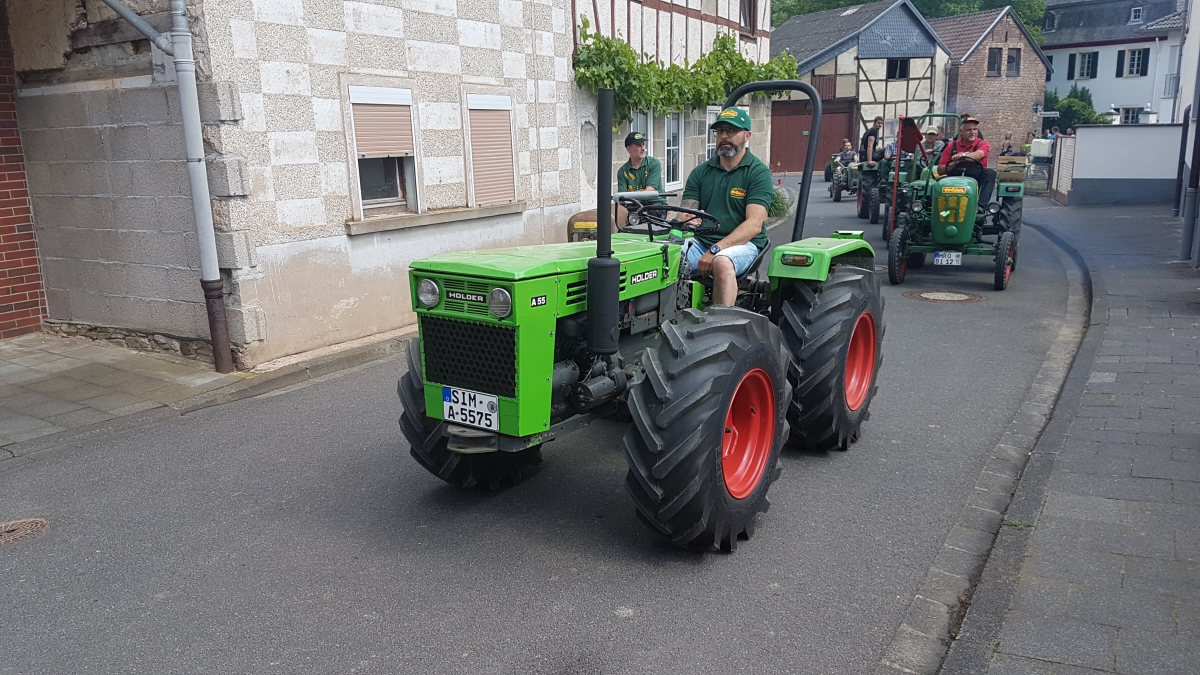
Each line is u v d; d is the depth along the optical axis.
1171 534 3.72
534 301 3.53
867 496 4.43
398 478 4.80
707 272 4.75
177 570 3.78
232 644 3.20
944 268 11.76
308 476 4.84
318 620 3.35
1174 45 46.50
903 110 36.69
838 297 4.87
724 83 15.87
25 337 8.02
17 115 7.63
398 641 3.19
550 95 10.04
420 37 8.05
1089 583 3.37
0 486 4.77
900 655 3.06
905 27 35.81
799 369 4.75
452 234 8.71
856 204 21.80
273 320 6.96
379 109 7.70
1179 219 15.41
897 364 6.91
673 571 3.69
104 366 7.04
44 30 7.18
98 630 3.32
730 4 16.44
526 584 3.60
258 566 3.80
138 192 7.03
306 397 6.35
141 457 5.17
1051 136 28.08
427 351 3.84
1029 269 11.43
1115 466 4.46
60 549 4.00
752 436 4.04
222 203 6.52
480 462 4.49
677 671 2.98
